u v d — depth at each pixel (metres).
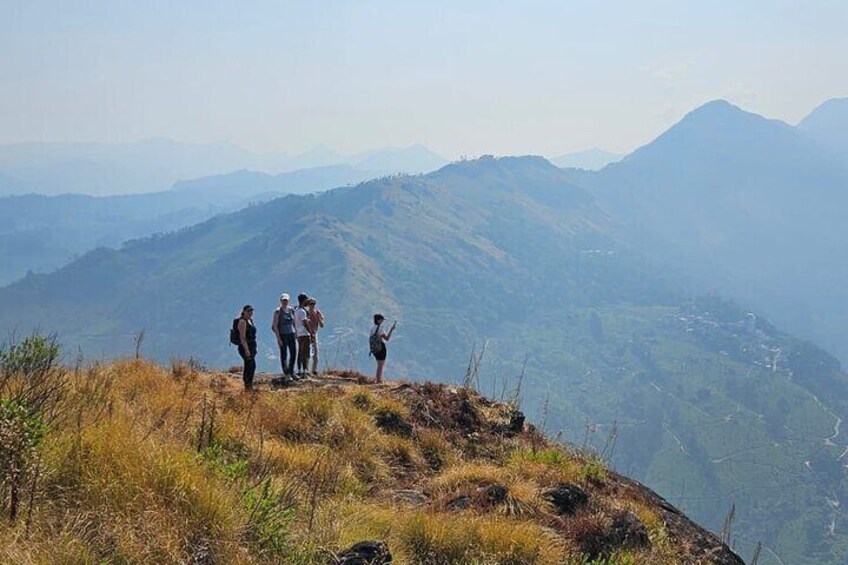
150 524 5.57
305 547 6.53
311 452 11.23
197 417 10.53
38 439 5.85
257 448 10.11
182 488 6.16
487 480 11.30
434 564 7.79
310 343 20.22
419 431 14.69
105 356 14.43
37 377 7.88
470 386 18.31
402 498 10.73
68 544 5.02
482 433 15.84
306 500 8.05
